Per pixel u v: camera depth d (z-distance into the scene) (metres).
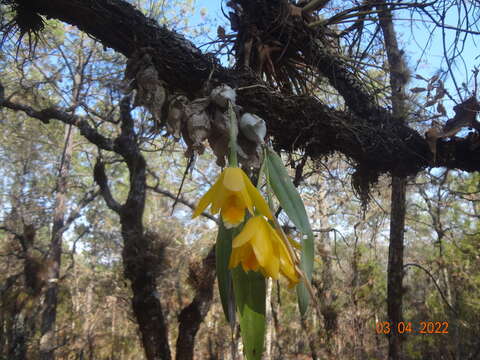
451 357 9.19
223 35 2.29
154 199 12.16
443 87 2.21
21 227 9.62
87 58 6.68
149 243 4.57
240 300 0.98
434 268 9.81
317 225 10.56
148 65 1.50
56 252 8.74
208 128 1.45
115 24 1.52
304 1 2.33
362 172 2.30
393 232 4.14
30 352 8.73
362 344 7.62
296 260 0.90
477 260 8.89
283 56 2.25
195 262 4.04
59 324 11.81
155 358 4.11
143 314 4.29
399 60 2.71
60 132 11.45
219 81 1.61
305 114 1.83
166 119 1.53
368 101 2.34
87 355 11.06
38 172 11.93
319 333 7.52
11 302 7.86
